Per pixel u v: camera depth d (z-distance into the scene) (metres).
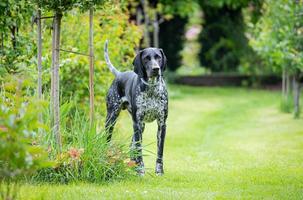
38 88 8.81
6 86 7.04
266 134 14.47
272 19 17.20
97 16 12.79
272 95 25.36
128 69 13.45
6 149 5.99
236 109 20.22
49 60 10.94
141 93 9.29
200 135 14.73
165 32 29.39
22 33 10.59
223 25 29.47
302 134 14.20
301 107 19.42
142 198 7.55
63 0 8.62
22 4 9.59
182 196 7.74
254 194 7.97
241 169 9.95
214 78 30.14
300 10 16.19
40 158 6.35
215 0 26.67
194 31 32.38
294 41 16.59
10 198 6.64
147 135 14.21
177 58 30.03
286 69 17.52
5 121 6.11
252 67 28.66
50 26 11.41
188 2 25.75
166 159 11.16
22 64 10.02
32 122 6.41
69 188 8.02
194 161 10.88
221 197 7.72
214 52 31.00
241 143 13.21
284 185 8.64
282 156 11.27
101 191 7.90
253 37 22.08
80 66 12.10
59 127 8.77
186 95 25.16
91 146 8.65
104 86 12.34
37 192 7.62
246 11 28.72
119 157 8.85
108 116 10.09
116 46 13.14
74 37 12.57
